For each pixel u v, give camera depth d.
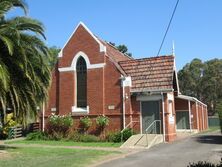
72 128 29.97
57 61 31.56
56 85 31.36
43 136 30.48
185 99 39.03
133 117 28.36
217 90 79.12
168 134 27.38
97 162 17.22
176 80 30.08
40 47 21.70
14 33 19.94
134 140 25.52
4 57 20.64
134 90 28.50
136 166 16.23
